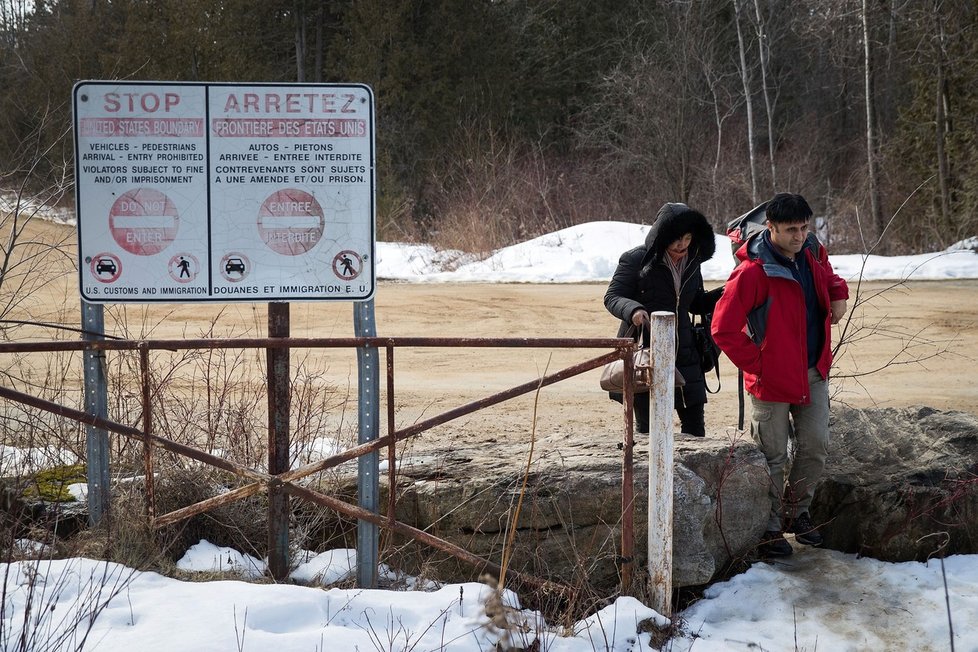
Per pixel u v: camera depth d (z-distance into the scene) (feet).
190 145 13.84
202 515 15.33
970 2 73.00
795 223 15.07
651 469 13.47
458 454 16.97
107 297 13.96
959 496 16.37
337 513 15.93
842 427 19.33
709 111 101.19
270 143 13.92
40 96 65.87
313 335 36.32
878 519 16.37
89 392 14.47
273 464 14.34
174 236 13.92
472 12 100.07
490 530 15.07
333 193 14.07
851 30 88.22
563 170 92.73
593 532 14.90
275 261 14.07
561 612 13.85
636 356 13.88
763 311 15.67
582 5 115.75
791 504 16.55
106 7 98.68
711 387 29.53
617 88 102.73
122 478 15.88
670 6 104.01
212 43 94.32
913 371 31.27
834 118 115.14
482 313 41.65
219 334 34.50
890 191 75.87
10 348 13.04
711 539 15.70
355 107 13.97
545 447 17.20
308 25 104.58
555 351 35.29
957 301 42.42
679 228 16.21
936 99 74.79
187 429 18.76
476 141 87.86
